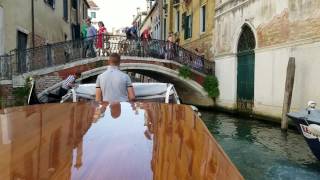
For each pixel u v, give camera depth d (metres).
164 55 18.80
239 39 16.58
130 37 18.08
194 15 22.95
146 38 18.50
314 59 11.47
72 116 2.33
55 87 13.98
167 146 1.63
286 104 11.85
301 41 12.05
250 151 9.73
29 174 1.23
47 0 17.62
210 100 19.23
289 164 8.52
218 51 18.83
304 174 7.83
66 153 1.47
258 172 8.01
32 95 10.73
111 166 1.31
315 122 8.18
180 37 26.55
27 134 1.82
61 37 20.81
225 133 12.27
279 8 13.26
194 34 23.00
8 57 12.47
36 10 15.73
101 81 4.93
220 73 18.55
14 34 13.16
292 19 12.49
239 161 8.84
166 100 6.37
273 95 13.71
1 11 12.24
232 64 17.11
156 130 1.96
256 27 14.90
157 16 36.06
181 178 1.24
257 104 14.95
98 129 1.92
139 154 1.48
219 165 1.42
